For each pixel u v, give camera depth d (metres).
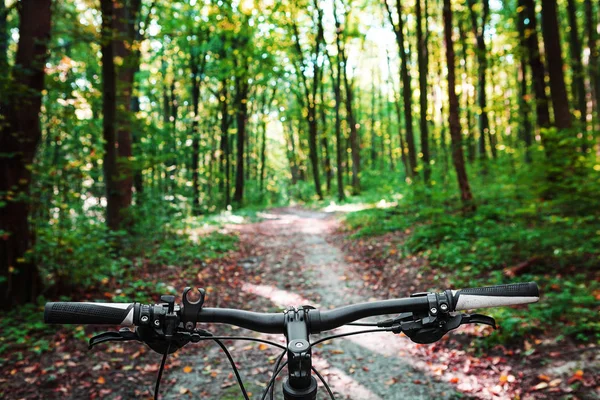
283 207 29.97
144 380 4.78
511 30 17.05
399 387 4.52
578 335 4.54
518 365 4.49
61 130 7.35
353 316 1.37
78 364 4.98
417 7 14.09
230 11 14.94
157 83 24.77
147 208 10.59
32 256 6.41
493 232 8.18
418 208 12.57
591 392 3.82
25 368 4.82
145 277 8.36
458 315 1.36
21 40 6.45
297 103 31.81
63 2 8.98
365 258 9.80
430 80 24.33
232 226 16.36
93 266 7.32
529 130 16.75
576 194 7.18
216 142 31.70
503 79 27.08
